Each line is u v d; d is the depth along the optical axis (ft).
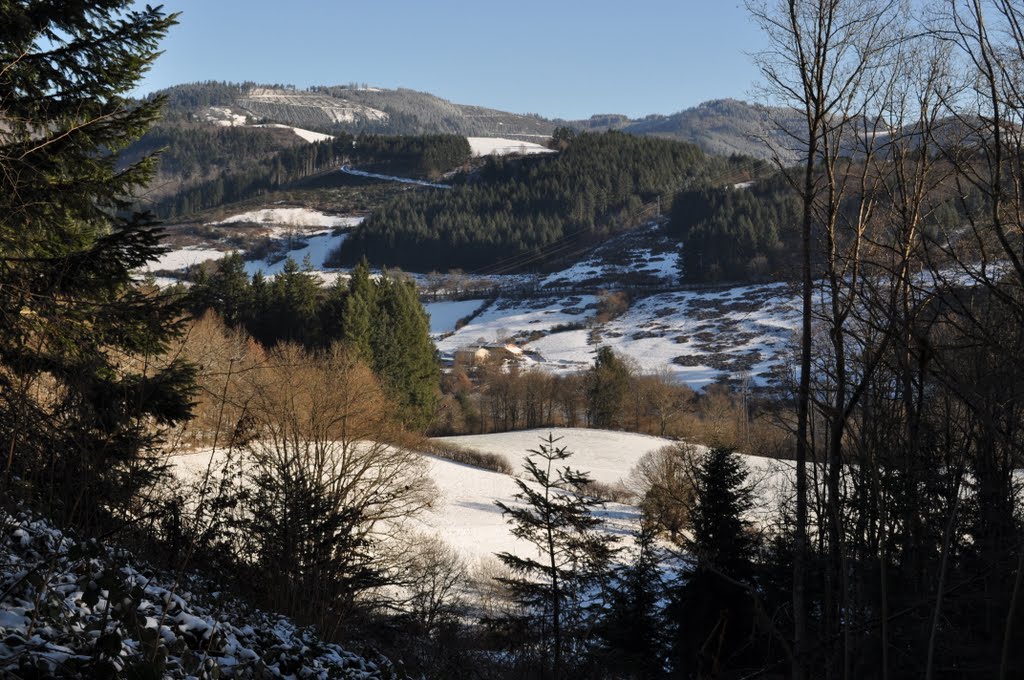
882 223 41.14
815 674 30.91
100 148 32.48
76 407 20.06
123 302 30.48
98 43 31.12
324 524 51.60
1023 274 16.39
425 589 77.41
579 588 67.87
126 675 11.96
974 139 21.21
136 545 23.17
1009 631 17.67
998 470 30.40
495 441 206.80
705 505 64.54
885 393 38.32
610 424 244.83
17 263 27.73
